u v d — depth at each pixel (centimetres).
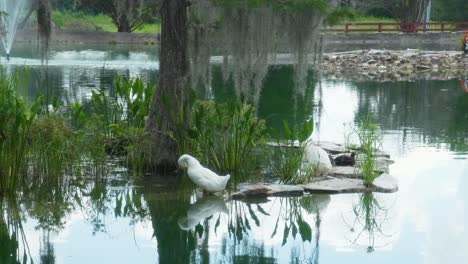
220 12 814
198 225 667
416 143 1073
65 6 3512
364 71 2444
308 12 831
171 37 829
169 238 629
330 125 1241
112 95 1505
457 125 1260
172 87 838
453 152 1002
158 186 801
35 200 743
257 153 925
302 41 841
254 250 596
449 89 1866
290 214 702
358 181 814
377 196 767
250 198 761
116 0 909
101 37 3359
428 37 3794
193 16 829
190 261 567
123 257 575
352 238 627
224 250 596
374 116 1366
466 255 578
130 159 877
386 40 3750
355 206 729
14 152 743
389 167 904
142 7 886
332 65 2612
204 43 834
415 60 2630
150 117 863
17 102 740
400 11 4338
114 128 946
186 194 770
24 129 750
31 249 592
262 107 1466
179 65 835
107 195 764
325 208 723
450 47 3522
